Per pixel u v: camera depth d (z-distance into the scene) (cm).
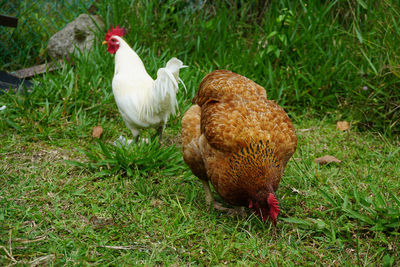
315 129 273
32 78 298
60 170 237
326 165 249
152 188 230
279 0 319
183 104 274
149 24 316
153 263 203
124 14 319
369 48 288
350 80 289
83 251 204
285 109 285
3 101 272
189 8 324
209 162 212
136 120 246
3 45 331
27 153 245
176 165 241
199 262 204
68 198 223
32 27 339
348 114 281
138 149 241
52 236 208
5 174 232
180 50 310
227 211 224
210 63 298
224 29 308
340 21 315
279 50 297
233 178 208
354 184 236
